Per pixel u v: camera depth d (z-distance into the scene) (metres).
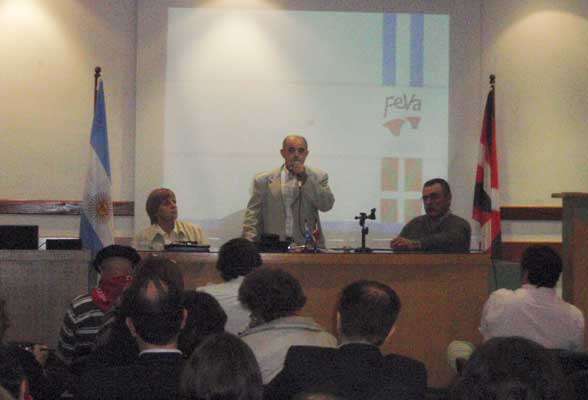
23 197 7.26
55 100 7.31
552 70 7.62
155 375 2.53
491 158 7.21
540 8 7.61
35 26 7.32
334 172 7.40
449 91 7.48
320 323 5.17
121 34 7.36
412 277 5.23
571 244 5.49
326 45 7.45
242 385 2.02
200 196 7.33
